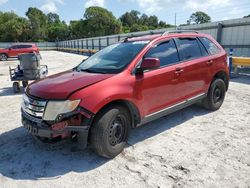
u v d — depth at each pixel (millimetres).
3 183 3158
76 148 4000
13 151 3998
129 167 3436
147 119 4098
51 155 3826
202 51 5199
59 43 65875
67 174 3318
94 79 3584
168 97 4383
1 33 78812
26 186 3088
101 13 84938
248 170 3256
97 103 3279
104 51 4840
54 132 3244
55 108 3223
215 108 5629
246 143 4023
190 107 5953
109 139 3525
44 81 3906
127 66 3857
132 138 4332
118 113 3561
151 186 3002
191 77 4777
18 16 88062
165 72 4230
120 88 3570
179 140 4207
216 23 14836
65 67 17000
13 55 27703
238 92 7590
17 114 5969
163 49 4402
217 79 5512
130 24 121812
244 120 5066
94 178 3213
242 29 13211
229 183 2996
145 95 3945
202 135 4379
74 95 3236
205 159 3562
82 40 43406
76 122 3270
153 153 3791
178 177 3160
